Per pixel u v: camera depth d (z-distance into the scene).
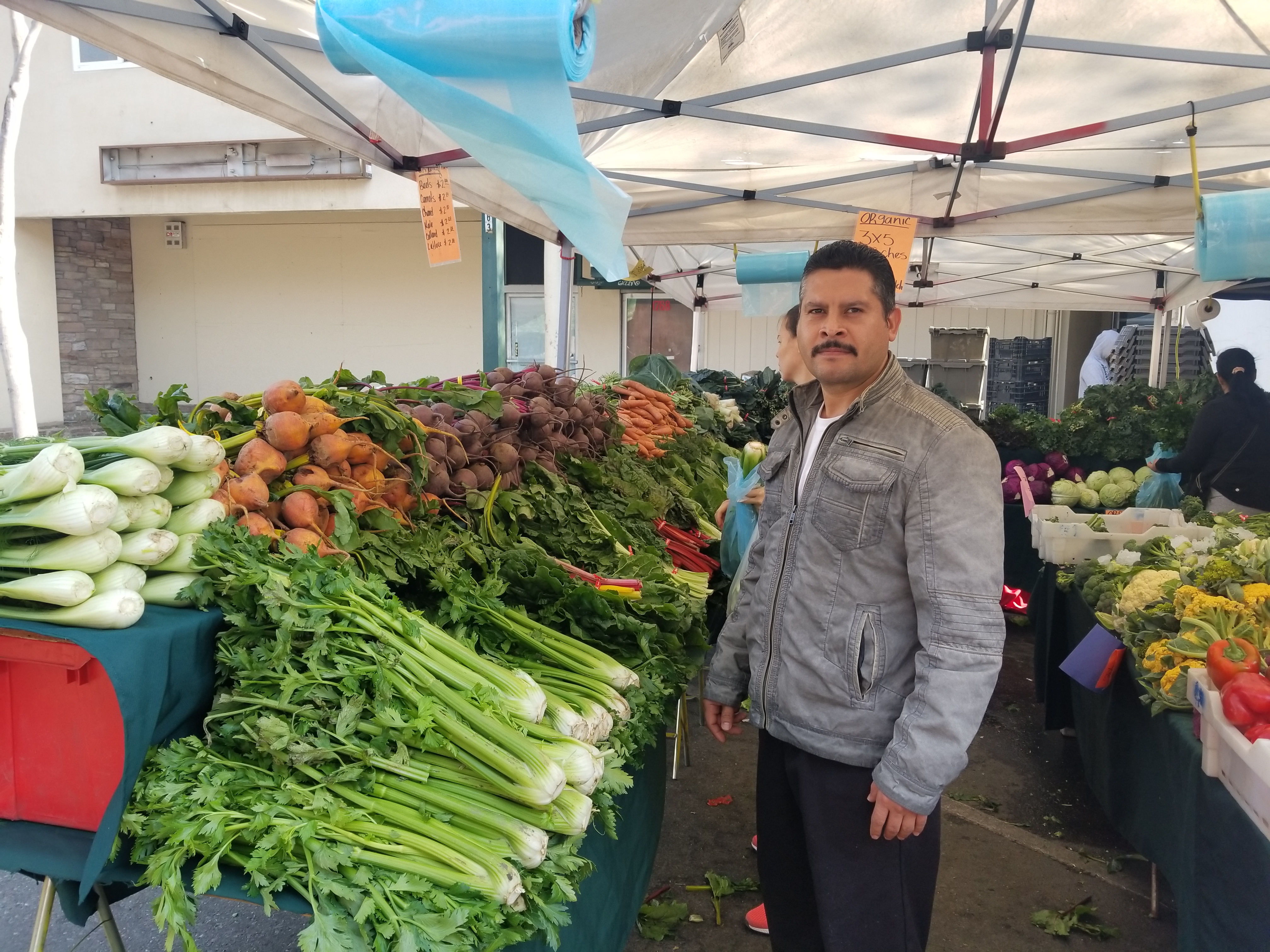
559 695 2.00
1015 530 6.90
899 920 1.97
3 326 7.98
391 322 12.49
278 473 2.05
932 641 1.79
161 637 1.53
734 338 14.59
